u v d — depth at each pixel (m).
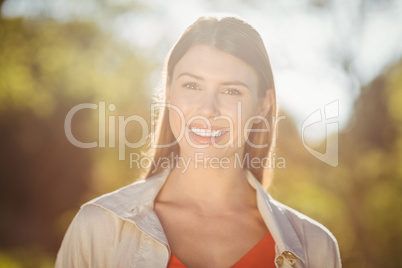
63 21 27.00
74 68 26.64
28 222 30.42
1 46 25.81
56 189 30.58
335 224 21.92
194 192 3.39
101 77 26.53
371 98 23.27
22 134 29.70
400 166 22.73
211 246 3.26
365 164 22.86
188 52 3.27
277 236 3.27
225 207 3.40
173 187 3.44
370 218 22.09
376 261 21.33
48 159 30.28
